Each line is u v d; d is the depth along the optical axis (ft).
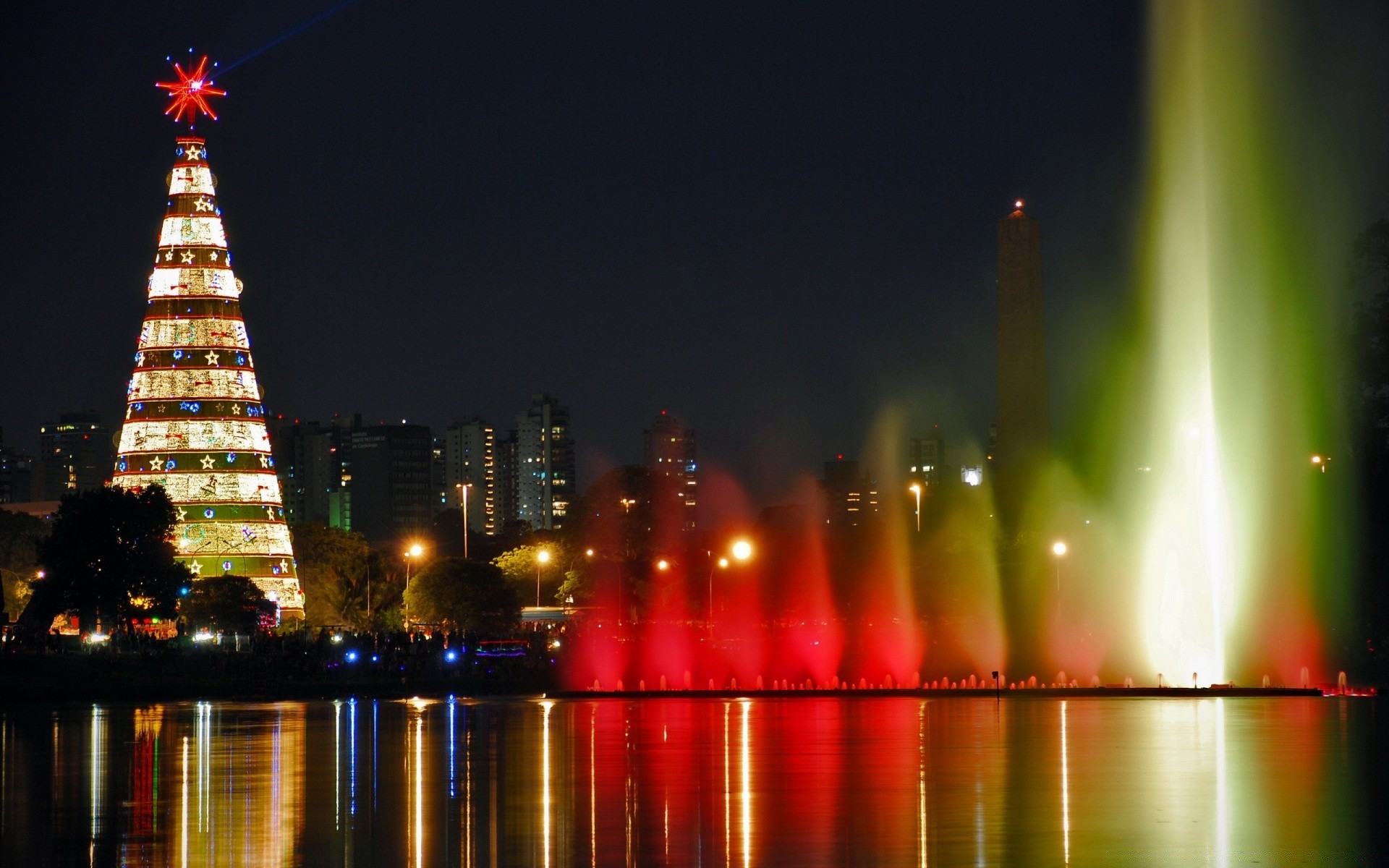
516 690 280.72
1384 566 316.19
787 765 137.49
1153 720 188.14
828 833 99.81
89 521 381.19
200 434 521.65
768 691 258.57
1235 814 106.63
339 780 128.67
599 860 91.76
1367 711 202.69
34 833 102.63
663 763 139.74
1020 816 106.22
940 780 125.08
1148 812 107.86
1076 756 143.23
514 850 95.25
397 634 338.13
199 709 231.50
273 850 96.12
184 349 526.98
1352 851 93.20
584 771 133.80
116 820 108.17
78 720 206.08
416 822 105.81
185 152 540.93
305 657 305.12
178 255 534.37
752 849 94.53
